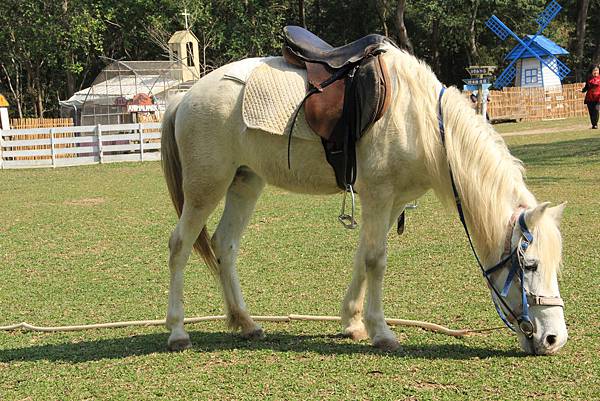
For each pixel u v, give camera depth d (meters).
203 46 43.16
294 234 9.62
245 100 5.14
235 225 5.57
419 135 4.76
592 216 9.55
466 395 3.99
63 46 40.91
